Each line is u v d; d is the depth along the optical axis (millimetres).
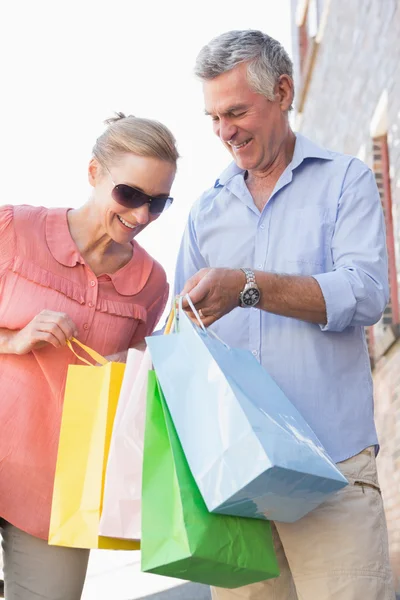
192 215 3477
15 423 3084
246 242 3287
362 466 2988
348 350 3084
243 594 3219
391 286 7758
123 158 3098
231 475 2309
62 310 3166
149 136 3098
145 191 3090
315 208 3182
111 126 3170
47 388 3119
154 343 2580
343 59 9031
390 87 7262
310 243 3150
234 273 2785
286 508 2439
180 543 2350
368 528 2908
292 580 3227
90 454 2719
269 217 3238
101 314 3234
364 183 3166
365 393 3078
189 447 2408
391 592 2912
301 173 3260
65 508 2705
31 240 3174
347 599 2844
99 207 3172
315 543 2900
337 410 3023
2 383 3107
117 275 3301
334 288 2879
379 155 7992
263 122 3156
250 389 2504
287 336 3082
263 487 2303
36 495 3055
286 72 3227
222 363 2500
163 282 3445
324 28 10031
